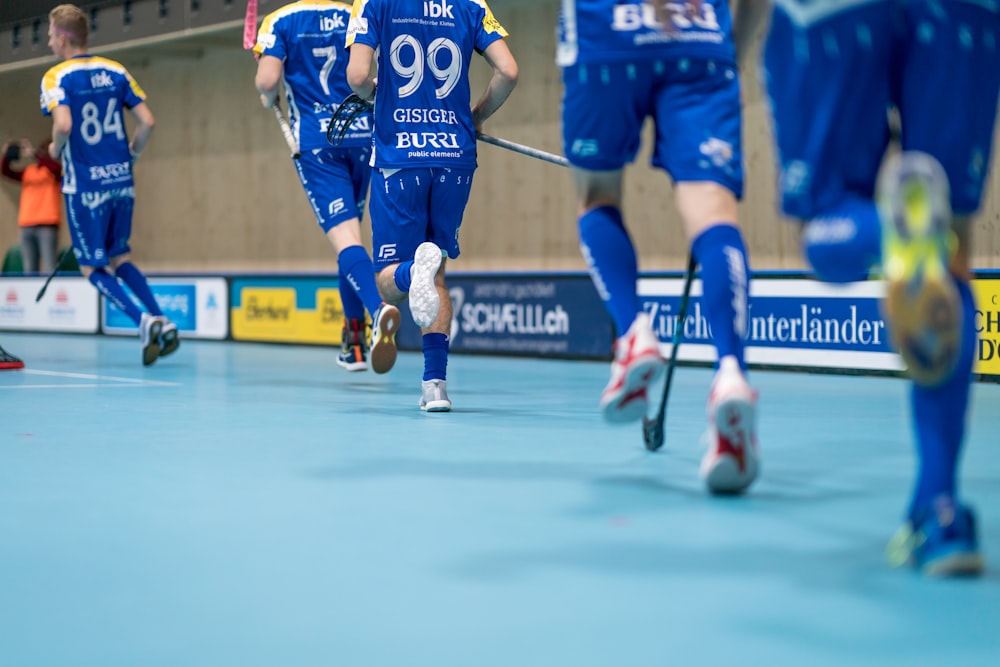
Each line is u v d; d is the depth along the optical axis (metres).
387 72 14.64
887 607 5.64
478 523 7.73
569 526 7.62
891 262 5.31
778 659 4.89
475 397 17.61
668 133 8.35
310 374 22.27
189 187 43.38
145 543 7.22
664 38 8.21
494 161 34.75
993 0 6.48
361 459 10.73
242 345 33.69
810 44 6.43
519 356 28.36
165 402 16.52
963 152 6.50
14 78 46.72
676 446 11.62
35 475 9.87
